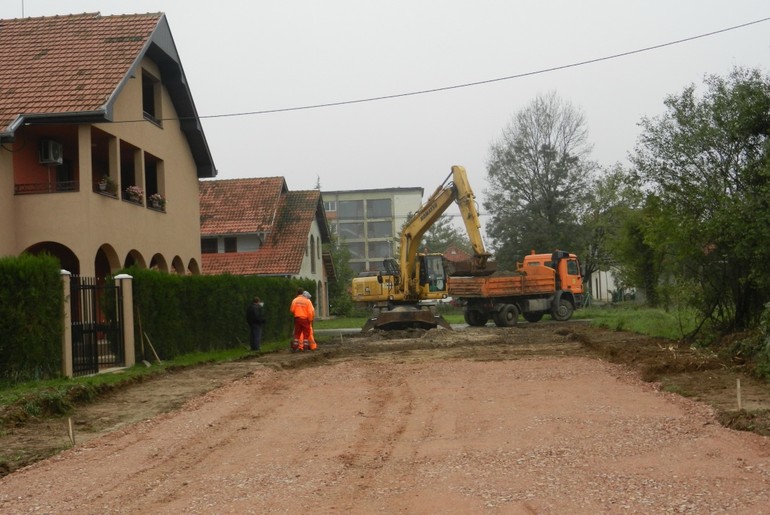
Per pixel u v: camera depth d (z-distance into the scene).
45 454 10.32
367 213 102.88
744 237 18.31
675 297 21.95
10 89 23.28
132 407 14.13
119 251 24.38
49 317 16.58
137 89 26.22
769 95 19.25
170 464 9.59
